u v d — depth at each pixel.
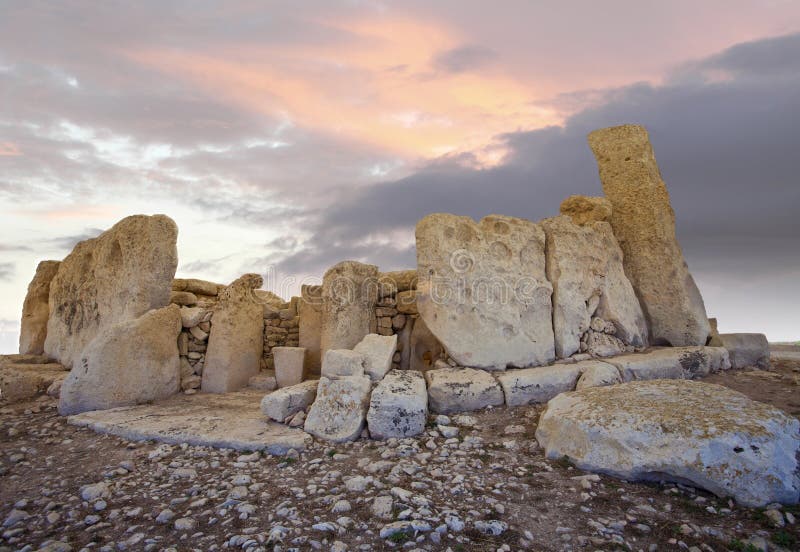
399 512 2.87
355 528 2.74
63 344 7.65
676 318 6.46
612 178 7.09
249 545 2.56
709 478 3.02
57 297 8.10
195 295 7.60
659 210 6.71
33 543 2.70
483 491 3.18
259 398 5.89
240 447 4.05
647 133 7.08
